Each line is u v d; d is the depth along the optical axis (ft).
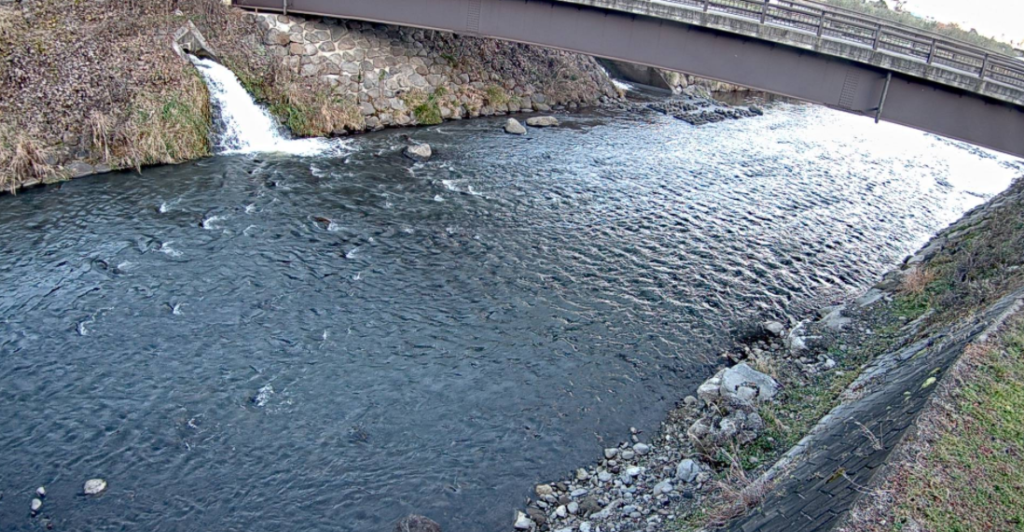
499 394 61.52
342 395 59.93
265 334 66.95
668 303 77.97
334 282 76.18
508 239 89.25
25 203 86.38
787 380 62.54
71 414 55.72
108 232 81.66
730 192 112.98
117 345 63.72
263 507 48.65
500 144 123.65
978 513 35.42
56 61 99.45
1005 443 39.93
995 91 92.27
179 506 48.32
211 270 76.02
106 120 97.30
